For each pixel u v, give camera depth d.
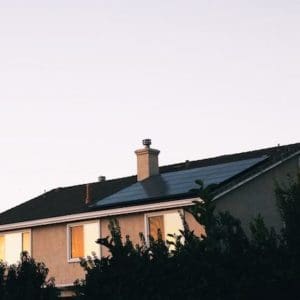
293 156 28.16
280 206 14.19
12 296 16.41
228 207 24.59
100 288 14.07
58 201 33.66
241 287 12.70
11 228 31.52
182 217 14.15
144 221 26.23
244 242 13.23
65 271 29.12
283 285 12.73
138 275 13.70
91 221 28.59
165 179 28.30
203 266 13.02
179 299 13.28
